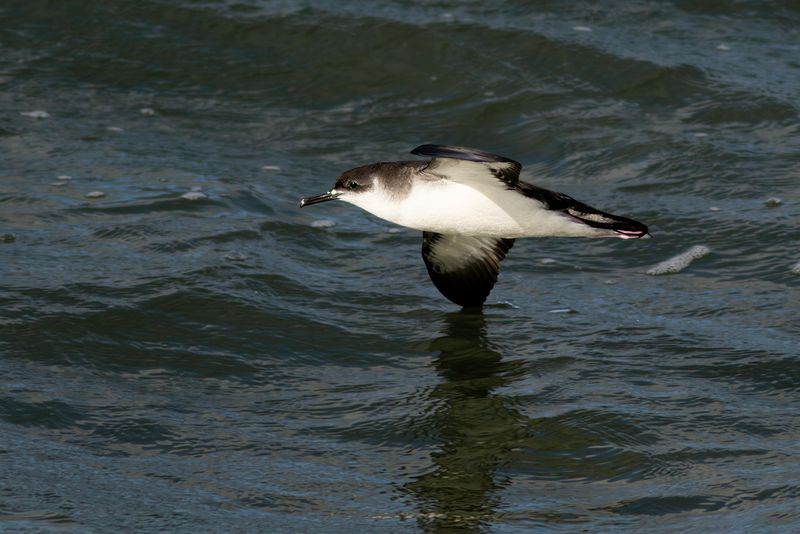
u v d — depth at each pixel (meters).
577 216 11.68
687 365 12.72
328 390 12.35
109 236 15.54
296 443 11.25
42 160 17.83
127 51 21.55
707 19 22.41
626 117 19.31
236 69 21.25
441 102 20.28
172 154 18.36
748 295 14.39
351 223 16.61
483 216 11.68
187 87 20.75
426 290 14.67
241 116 19.97
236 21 22.33
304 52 21.62
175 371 12.60
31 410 11.56
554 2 22.89
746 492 10.23
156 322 13.46
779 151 18.06
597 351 13.08
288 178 17.86
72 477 10.42
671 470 10.70
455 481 10.57
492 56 21.09
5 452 10.77
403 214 11.87
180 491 10.30
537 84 20.33
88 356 12.74
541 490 10.45
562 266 15.41
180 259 14.94
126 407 11.77
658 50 21.08
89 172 17.50
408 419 11.70
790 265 15.04
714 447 11.05
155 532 9.61
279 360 12.95
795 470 10.56
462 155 10.22
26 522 9.64
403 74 20.98
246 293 14.20
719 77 20.14
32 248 15.11
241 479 10.56
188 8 22.67
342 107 20.31
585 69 20.61
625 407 11.77
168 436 11.28
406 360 13.02
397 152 18.81
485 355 13.07
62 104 19.84
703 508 10.05
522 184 11.73
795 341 13.17
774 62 20.83
